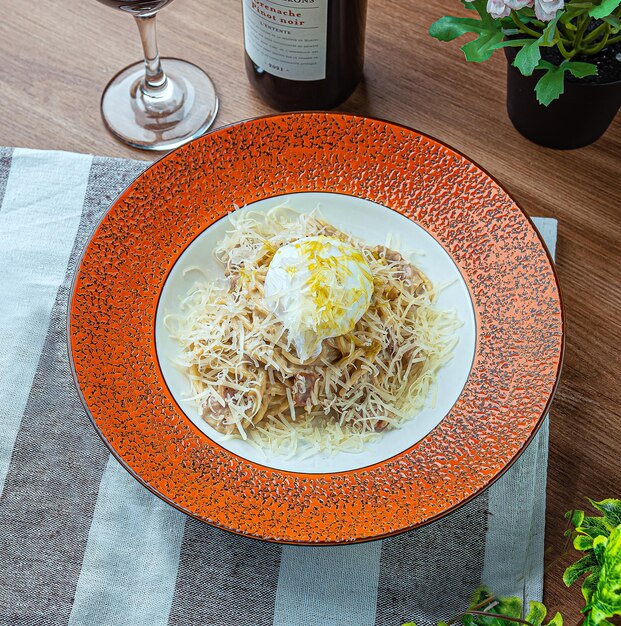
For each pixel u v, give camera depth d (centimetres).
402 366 60
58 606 56
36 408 61
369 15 74
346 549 57
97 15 75
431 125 70
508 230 60
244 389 58
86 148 69
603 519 51
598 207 67
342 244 59
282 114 62
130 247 60
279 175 63
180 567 57
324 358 59
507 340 58
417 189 62
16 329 63
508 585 57
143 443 55
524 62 57
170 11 75
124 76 72
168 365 58
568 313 64
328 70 67
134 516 58
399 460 55
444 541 58
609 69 63
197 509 52
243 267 62
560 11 56
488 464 54
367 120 62
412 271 62
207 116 70
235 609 56
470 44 60
